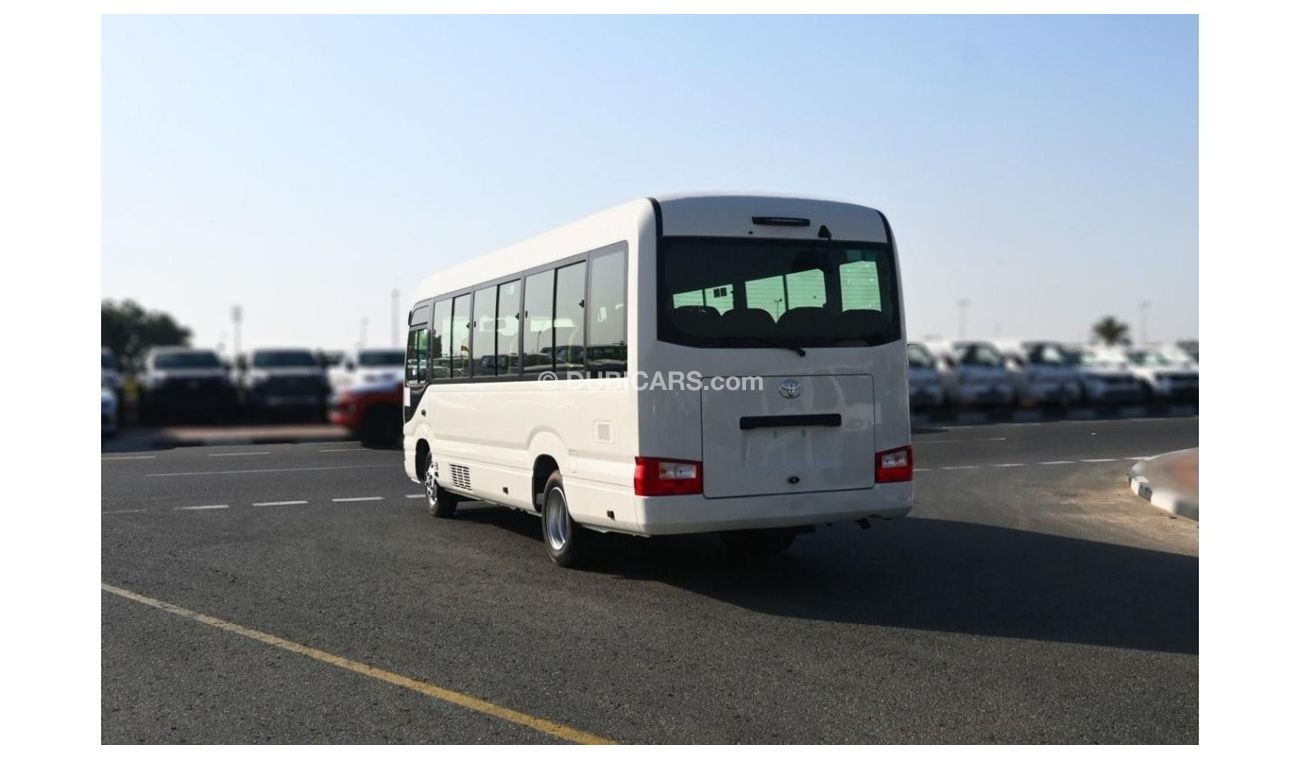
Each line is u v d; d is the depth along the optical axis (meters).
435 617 7.95
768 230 8.66
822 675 6.48
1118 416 29.59
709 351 8.34
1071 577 9.26
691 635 7.42
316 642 7.27
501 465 10.91
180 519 12.67
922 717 5.75
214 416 29.94
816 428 8.64
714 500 8.31
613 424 8.58
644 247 8.30
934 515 12.71
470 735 5.53
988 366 32.09
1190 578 9.17
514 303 10.59
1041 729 5.56
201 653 7.03
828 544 10.94
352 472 17.75
